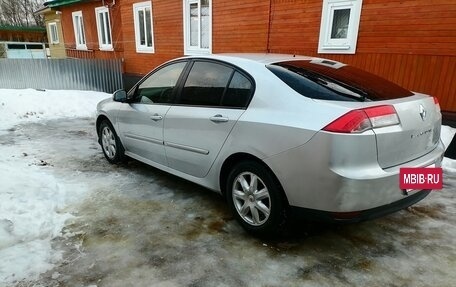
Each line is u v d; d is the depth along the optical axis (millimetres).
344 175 2189
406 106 2449
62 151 5445
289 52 7848
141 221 3141
